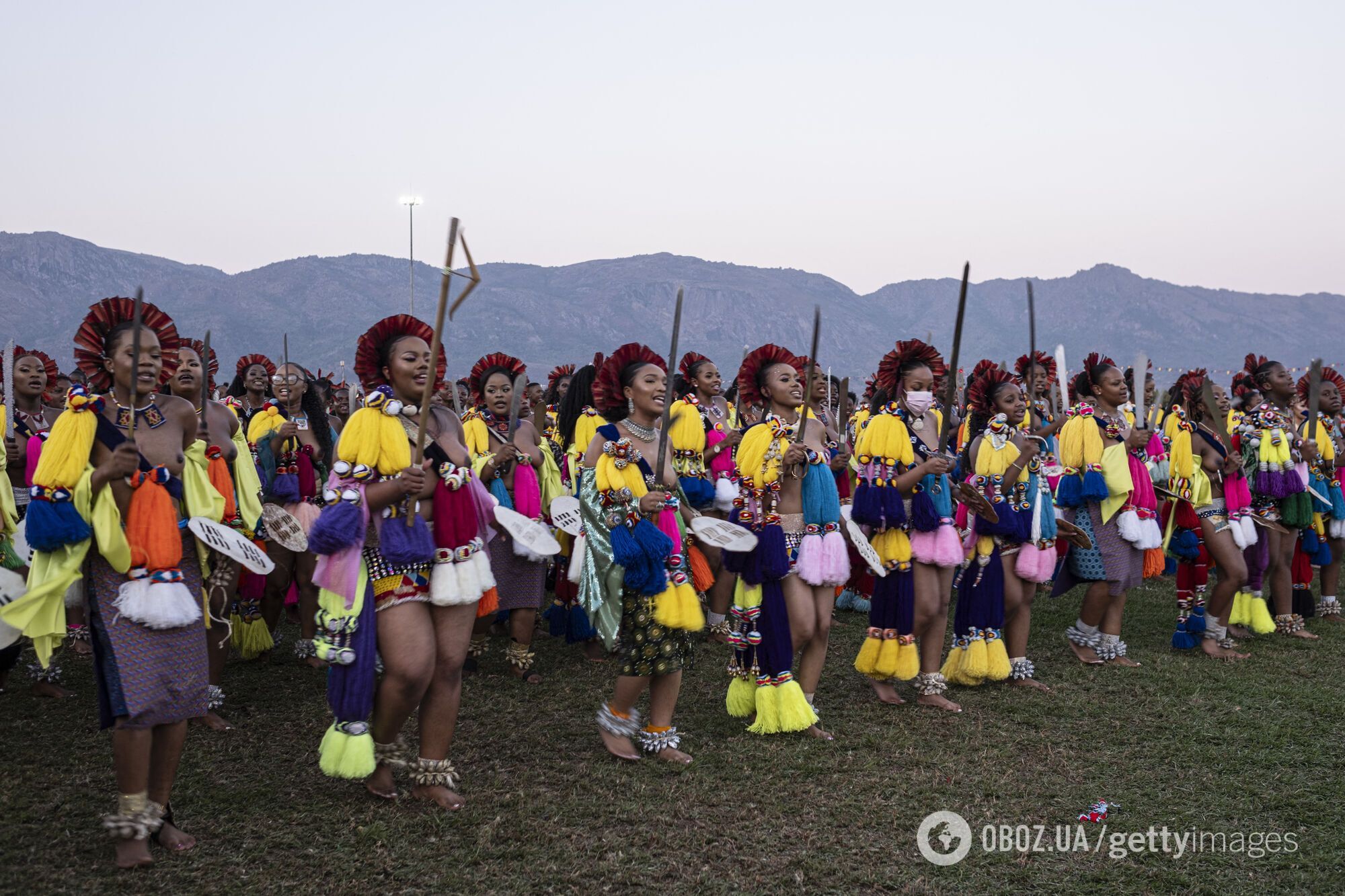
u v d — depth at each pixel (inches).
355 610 172.1
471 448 281.9
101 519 154.1
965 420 292.4
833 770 203.8
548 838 169.8
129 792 155.9
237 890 149.6
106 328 165.6
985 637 262.8
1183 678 274.1
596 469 209.3
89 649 299.0
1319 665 289.3
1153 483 316.2
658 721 211.8
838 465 249.3
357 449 171.8
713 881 156.2
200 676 162.4
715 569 315.3
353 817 176.7
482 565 182.7
